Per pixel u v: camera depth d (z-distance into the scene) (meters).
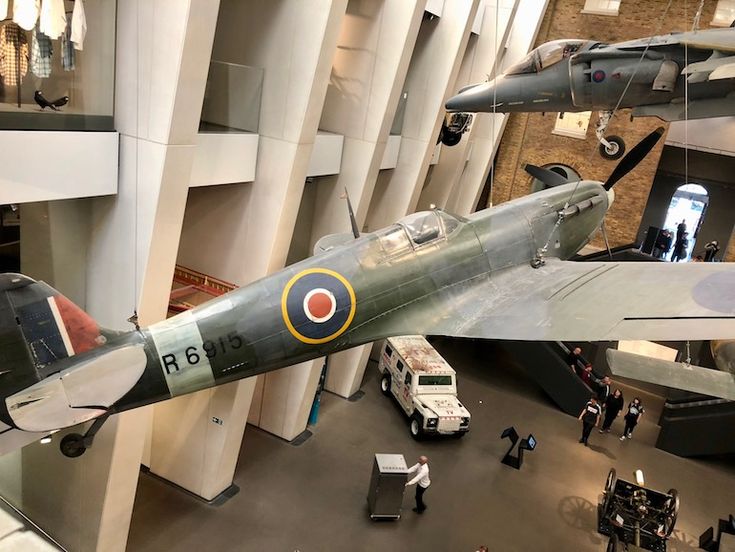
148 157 4.51
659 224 14.00
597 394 10.98
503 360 13.55
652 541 7.14
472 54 11.18
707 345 11.21
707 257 12.37
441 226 4.97
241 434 7.12
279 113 5.91
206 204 6.60
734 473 9.88
